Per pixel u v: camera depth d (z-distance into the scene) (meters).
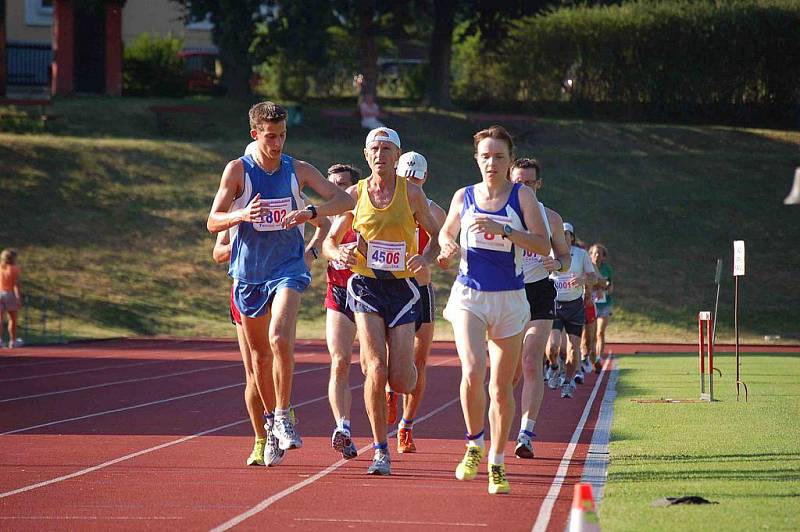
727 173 97.88
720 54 109.19
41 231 77.25
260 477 18.19
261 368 18.53
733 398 29.67
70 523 14.43
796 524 13.24
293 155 93.06
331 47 113.94
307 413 28.80
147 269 75.62
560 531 13.84
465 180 93.62
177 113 98.38
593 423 26.00
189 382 38.31
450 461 20.11
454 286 16.95
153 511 15.21
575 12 111.50
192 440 23.38
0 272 56.78
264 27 111.25
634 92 111.06
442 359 51.12
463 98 114.88
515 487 17.09
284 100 111.62
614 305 76.50
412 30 127.75
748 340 70.44
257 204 17.05
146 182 85.94
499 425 16.59
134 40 120.25
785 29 107.50
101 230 79.00
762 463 18.14
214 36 100.50
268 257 18.02
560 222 19.77
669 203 92.06
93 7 101.69
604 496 15.56
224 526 14.20
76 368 44.34
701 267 83.12
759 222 90.00
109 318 68.00
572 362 32.09
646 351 59.16
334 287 19.53
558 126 105.81
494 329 16.59
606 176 96.44
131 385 37.19
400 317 18.11
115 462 20.05
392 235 18.00
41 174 83.75
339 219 19.11
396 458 20.52
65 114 96.06
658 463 18.44
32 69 112.12
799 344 67.50
